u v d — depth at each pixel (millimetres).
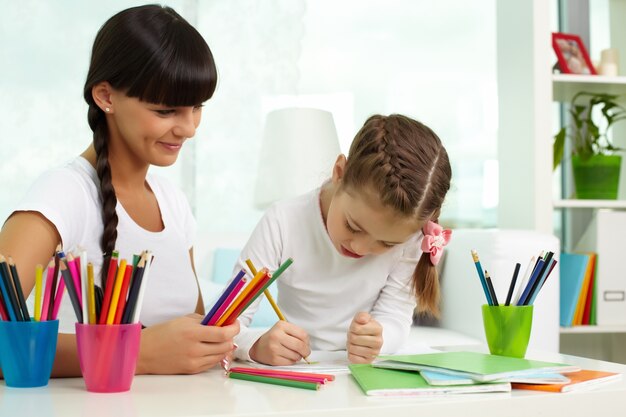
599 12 3049
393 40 2975
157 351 900
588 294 2479
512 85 2625
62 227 973
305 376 846
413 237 1332
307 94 2924
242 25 2865
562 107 3043
